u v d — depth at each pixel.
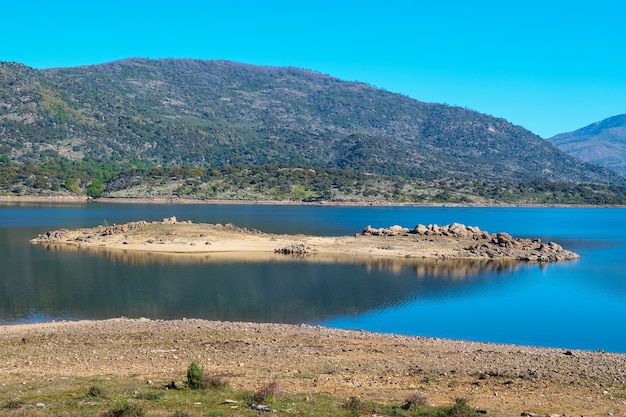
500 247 103.62
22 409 21.67
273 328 45.66
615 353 40.38
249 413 21.70
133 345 37.03
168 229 114.62
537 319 55.44
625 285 74.31
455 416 22.41
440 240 108.62
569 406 24.81
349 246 102.44
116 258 89.50
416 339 43.38
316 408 22.80
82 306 57.59
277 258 91.69
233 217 194.12
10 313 54.34
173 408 22.09
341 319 54.31
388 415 22.33
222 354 34.75
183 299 61.44
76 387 25.33
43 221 161.50
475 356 36.78
